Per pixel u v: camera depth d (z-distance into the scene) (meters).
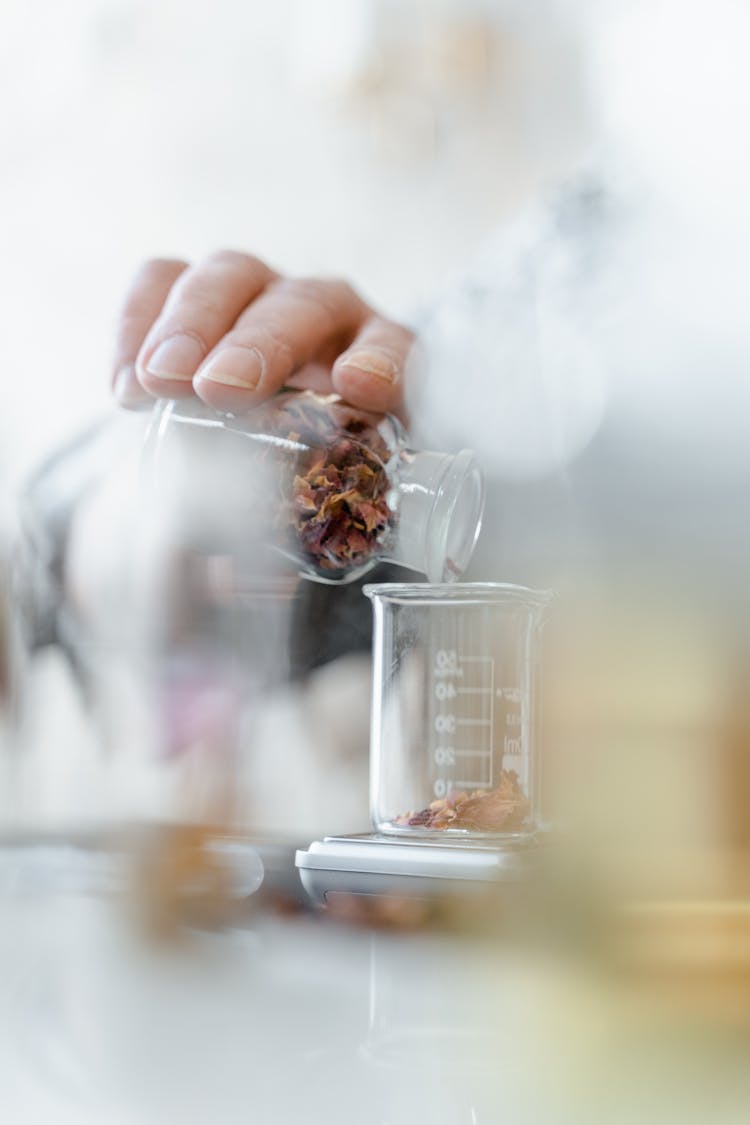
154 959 0.43
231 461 0.54
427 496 0.55
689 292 0.79
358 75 1.52
